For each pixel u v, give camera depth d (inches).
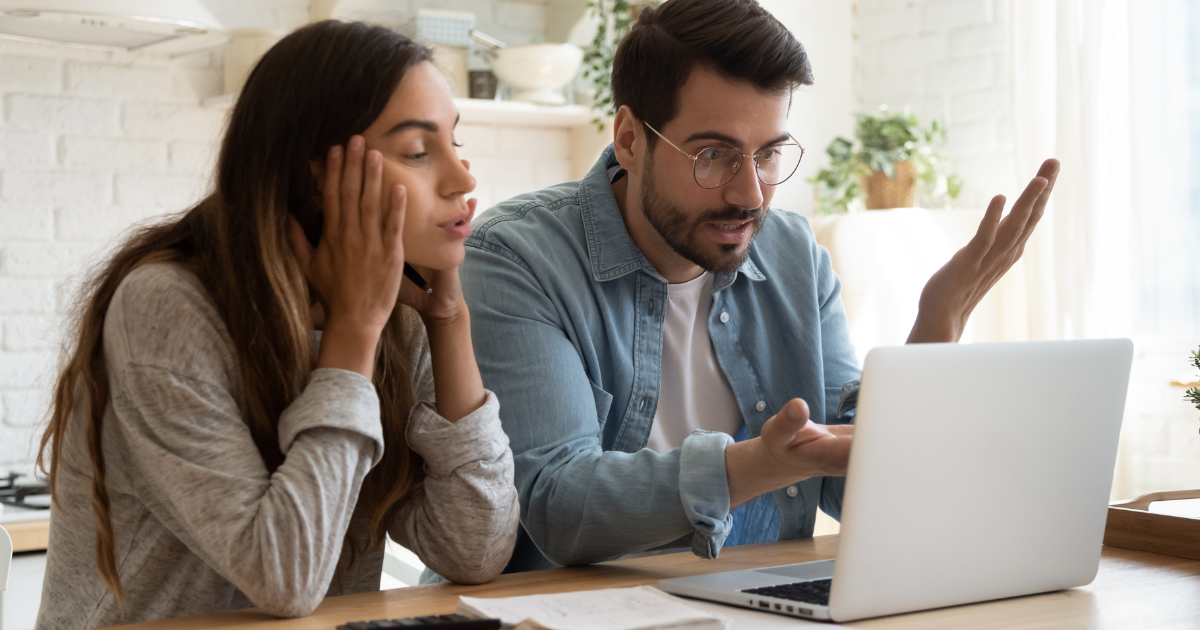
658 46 50.4
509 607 33.3
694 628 31.8
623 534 43.9
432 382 46.1
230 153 39.5
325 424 35.9
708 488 42.2
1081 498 38.7
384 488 43.6
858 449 32.4
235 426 36.1
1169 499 53.6
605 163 56.9
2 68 99.8
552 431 48.2
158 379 35.4
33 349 101.2
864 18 141.7
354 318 38.0
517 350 49.9
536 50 113.3
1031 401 36.4
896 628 33.4
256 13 112.1
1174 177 112.1
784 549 48.8
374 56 38.7
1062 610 36.4
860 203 126.2
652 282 54.7
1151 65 112.9
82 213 103.3
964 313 48.9
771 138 49.8
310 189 39.6
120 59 104.9
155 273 37.6
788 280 58.3
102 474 38.0
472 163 122.3
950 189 128.3
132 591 39.3
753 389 56.8
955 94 131.8
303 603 34.9
